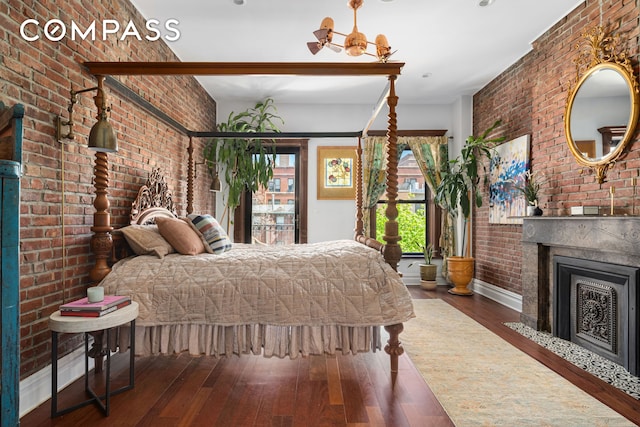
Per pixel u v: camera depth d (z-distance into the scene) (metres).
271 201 5.75
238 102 5.63
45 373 2.05
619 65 2.69
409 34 3.62
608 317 2.70
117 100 2.85
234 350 2.32
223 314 2.27
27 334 1.96
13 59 1.87
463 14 3.27
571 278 3.11
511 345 2.99
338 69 2.42
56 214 2.19
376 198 5.66
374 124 5.75
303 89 5.08
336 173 5.68
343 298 2.30
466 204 4.93
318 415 1.91
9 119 1.42
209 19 3.33
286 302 2.28
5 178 1.30
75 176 2.36
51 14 2.14
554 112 3.47
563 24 3.34
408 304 2.36
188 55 4.09
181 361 2.64
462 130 5.47
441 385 2.26
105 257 2.41
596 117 2.91
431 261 5.71
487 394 2.14
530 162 3.99
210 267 2.39
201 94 4.94
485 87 5.07
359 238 3.68
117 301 2.02
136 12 3.15
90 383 2.27
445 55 4.12
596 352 2.79
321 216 5.68
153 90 3.49
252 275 2.34
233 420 1.86
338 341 2.35
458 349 2.89
